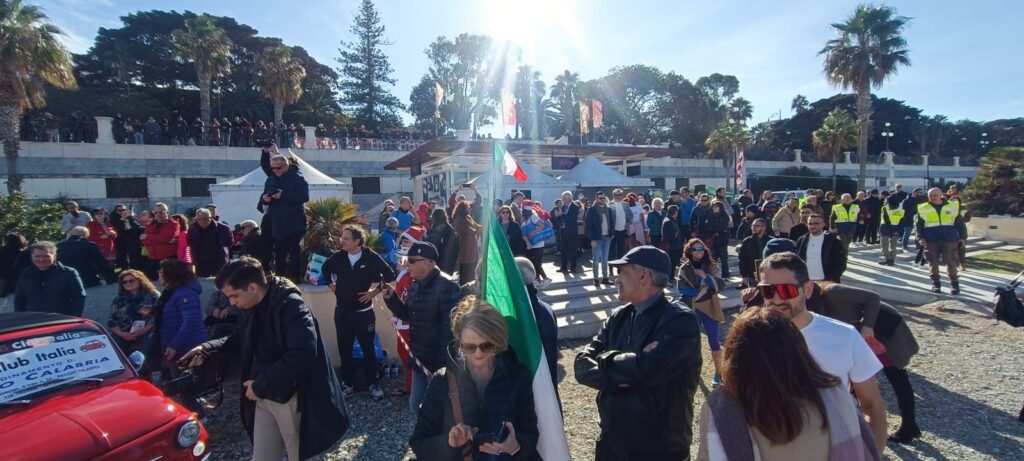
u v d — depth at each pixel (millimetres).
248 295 3135
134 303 5426
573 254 10773
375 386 5473
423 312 4039
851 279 10773
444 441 2277
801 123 69312
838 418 1599
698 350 2461
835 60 30812
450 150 19969
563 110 54000
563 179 19516
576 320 8102
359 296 5289
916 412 4832
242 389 3309
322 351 3342
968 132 79875
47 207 11742
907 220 14664
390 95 55656
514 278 2596
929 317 8344
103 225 10516
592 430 4676
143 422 3156
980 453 4051
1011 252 16266
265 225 6297
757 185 45750
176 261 4973
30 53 18562
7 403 3084
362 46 53938
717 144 44438
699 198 11391
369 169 33656
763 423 1559
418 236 7406
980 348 6711
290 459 3256
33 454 2727
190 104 43438
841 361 2301
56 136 26219
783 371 1568
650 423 2430
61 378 3375
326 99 49844
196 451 3332
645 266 2580
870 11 29719
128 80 44062
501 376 2416
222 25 46844
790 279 2449
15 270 8336
